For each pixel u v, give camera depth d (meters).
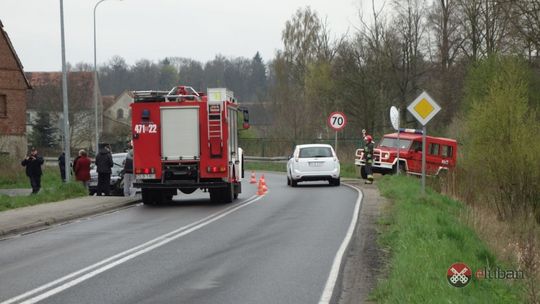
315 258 12.51
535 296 9.66
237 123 26.38
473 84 44.41
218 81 128.50
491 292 9.27
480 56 52.16
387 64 55.19
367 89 54.03
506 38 45.59
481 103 24.64
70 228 18.22
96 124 45.56
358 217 19.28
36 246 14.91
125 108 115.69
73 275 11.23
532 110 24.02
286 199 25.86
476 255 12.21
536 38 33.81
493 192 23.78
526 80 37.97
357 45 55.81
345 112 55.38
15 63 51.50
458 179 27.00
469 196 25.97
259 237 15.45
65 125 29.72
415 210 17.55
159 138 23.91
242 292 9.75
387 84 55.25
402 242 12.68
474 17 53.06
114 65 132.00
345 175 43.09
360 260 12.34
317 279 10.58
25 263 12.64
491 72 42.91
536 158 22.81
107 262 12.44
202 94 25.20
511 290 9.92
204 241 14.99
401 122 55.38
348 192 28.92
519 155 22.91
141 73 131.25
